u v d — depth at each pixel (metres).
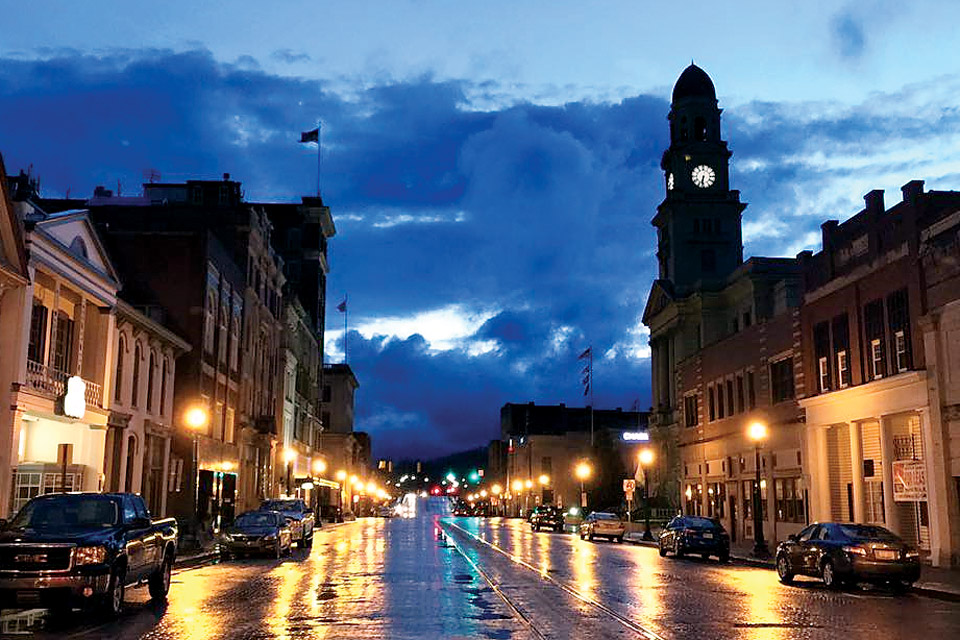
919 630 14.79
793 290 65.12
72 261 31.14
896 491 32.19
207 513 48.09
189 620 15.58
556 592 20.59
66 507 17.38
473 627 14.69
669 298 79.38
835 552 22.23
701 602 18.88
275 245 94.56
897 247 31.89
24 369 27.84
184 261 47.41
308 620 15.50
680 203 86.31
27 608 16.31
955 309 28.16
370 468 160.38
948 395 28.53
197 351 46.34
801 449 39.50
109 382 34.75
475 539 49.69
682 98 91.06
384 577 24.44
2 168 26.75
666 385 81.06
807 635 14.10
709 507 52.78
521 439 128.25
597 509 87.50
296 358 80.50
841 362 36.22
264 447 63.03
